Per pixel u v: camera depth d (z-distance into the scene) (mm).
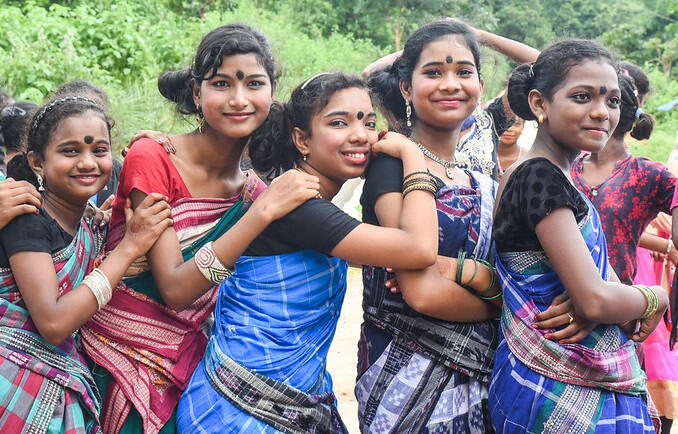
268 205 2775
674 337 3646
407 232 2742
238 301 2893
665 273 4695
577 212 2756
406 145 2924
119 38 12125
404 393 2916
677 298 3607
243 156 3777
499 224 2850
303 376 2852
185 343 3018
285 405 2797
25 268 2729
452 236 2941
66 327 2695
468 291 2887
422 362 2924
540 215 2688
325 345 2977
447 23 3113
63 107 2910
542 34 25438
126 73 11578
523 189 2762
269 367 2785
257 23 15336
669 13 27062
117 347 2934
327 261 2908
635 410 2727
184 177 3070
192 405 2855
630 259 3607
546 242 2689
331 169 2982
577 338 2697
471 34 3098
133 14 13164
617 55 3039
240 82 2949
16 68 10086
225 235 2797
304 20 19344
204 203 3035
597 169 3754
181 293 2795
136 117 9148
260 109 2996
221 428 2766
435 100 3023
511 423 2744
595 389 2688
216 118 2959
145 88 10320
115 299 2955
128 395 2896
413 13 20172
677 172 4258
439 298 2809
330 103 2943
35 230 2787
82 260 2947
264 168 3230
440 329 2904
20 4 13547
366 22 20344
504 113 4242
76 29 11992
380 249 2734
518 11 25500
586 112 2811
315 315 2891
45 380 2748
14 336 2738
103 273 2764
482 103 4410
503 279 2830
